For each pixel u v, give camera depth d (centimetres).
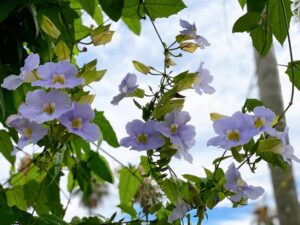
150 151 66
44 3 81
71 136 62
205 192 67
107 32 75
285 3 84
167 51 75
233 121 61
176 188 66
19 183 104
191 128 63
